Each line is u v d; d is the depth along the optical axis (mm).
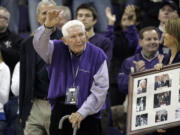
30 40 12117
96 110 10062
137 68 12648
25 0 18766
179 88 10133
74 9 17594
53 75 10188
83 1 17609
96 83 10164
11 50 15141
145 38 13023
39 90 12078
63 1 17906
